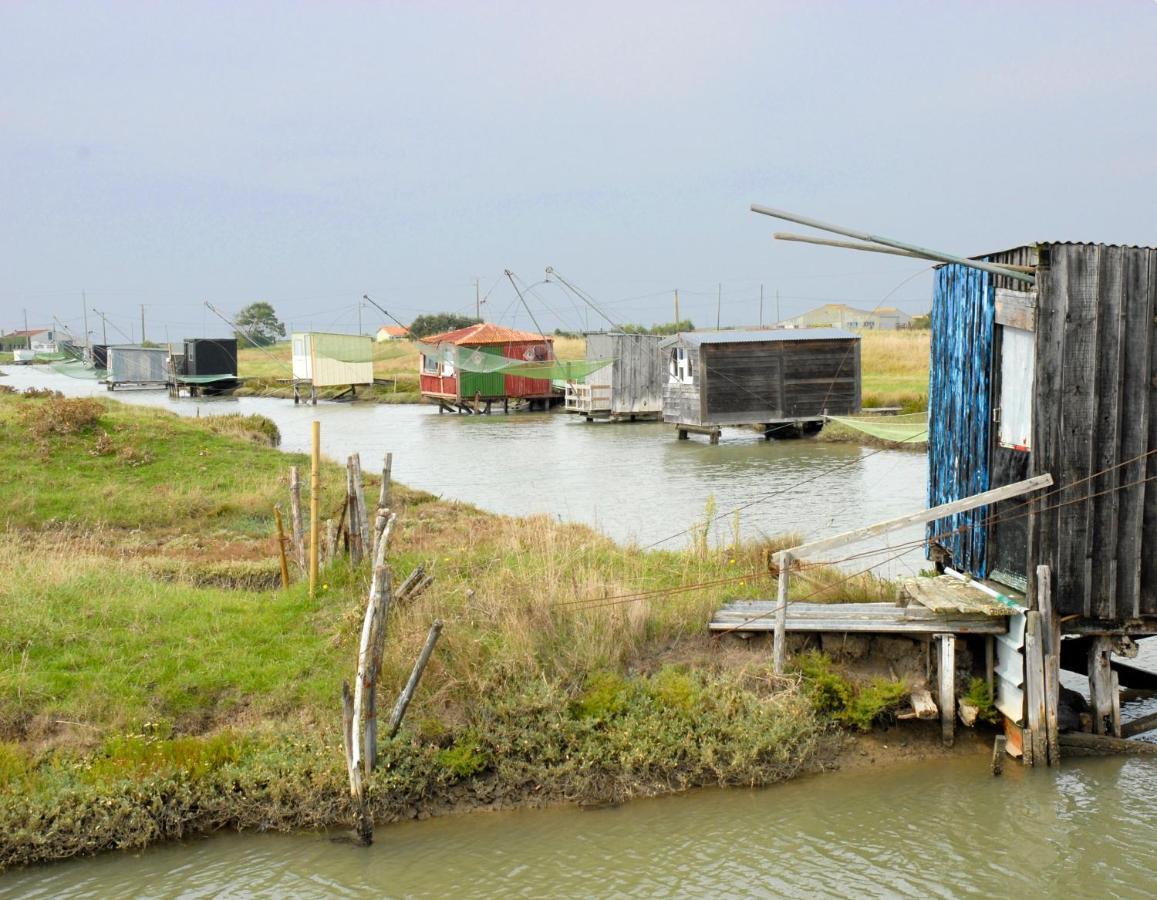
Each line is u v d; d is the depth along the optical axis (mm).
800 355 38000
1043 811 9789
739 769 10297
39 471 23141
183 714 10695
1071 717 11188
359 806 9367
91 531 19594
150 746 9906
